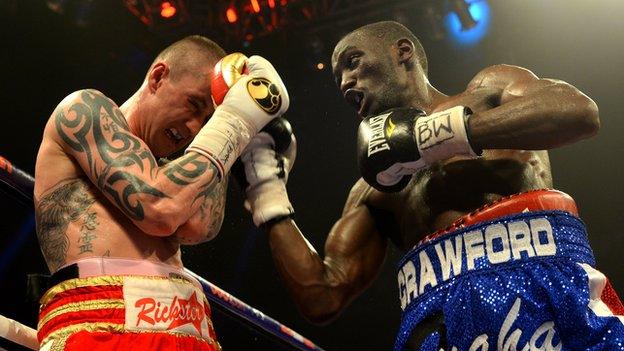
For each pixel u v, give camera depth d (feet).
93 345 6.34
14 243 22.95
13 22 25.14
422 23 26.35
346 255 8.67
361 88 8.62
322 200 27.89
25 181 7.66
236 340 25.84
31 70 25.53
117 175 6.81
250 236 27.02
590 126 7.16
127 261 6.88
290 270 8.25
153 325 6.63
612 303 7.08
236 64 7.84
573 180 26.07
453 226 7.32
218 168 7.18
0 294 22.47
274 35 27.32
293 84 28.14
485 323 6.71
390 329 26.55
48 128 7.30
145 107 7.86
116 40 26.40
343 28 26.81
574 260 6.89
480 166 7.74
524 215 7.08
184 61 7.95
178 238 7.48
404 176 7.54
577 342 6.47
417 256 7.43
